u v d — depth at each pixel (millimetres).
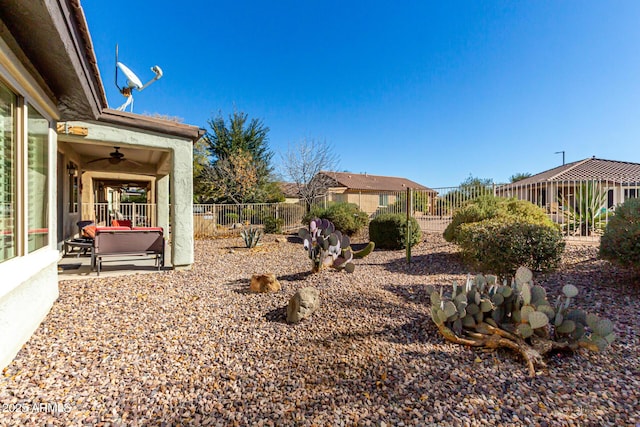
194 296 4488
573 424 1922
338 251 6125
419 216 11867
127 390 2258
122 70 6594
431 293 3330
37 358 2609
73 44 2510
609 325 2648
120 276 5578
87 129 5137
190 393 2254
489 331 2986
